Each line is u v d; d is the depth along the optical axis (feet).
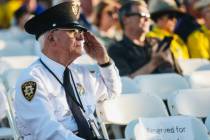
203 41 61.62
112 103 40.63
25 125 33.76
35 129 33.42
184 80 47.57
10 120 39.45
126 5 51.57
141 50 51.31
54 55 34.71
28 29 35.06
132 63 51.13
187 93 42.70
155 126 35.32
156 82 47.44
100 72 36.96
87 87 35.68
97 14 64.23
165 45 51.70
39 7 77.92
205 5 63.10
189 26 60.95
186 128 35.50
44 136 33.14
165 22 58.39
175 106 42.47
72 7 34.60
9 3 87.35
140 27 51.21
